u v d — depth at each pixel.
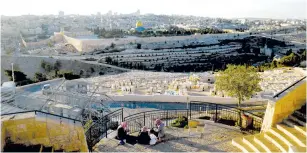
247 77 21.20
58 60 94.81
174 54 116.75
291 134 14.77
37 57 93.00
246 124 18.05
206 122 19.08
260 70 67.50
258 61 112.06
